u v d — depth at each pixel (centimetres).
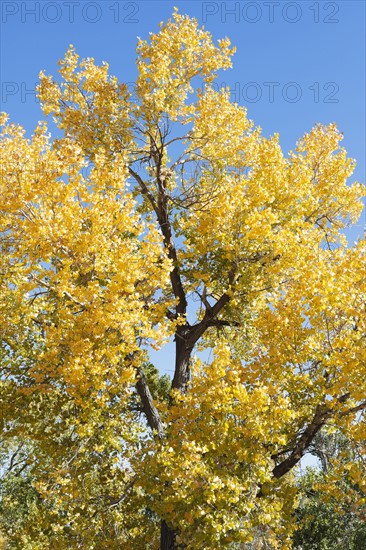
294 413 848
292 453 1031
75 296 912
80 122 1208
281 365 928
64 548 1020
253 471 827
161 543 1066
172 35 1192
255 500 821
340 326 945
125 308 865
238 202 1080
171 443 855
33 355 1038
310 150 1311
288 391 945
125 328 848
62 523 1051
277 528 880
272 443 893
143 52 1173
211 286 1243
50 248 873
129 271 873
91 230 901
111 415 1002
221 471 806
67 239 885
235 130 1241
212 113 1212
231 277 1174
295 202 1189
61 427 1089
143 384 1193
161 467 837
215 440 844
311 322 925
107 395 891
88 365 841
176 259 1270
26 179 897
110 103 1177
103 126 1199
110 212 911
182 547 937
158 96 1130
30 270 887
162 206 1300
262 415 837
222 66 1212
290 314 959
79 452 1060
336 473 939
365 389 863
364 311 907
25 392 963
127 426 1035
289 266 1058
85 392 869
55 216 875
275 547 933
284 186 1159
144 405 1188
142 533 1144
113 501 1109
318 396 924
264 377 927
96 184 936
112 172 950
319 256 962
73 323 884
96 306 865
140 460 909
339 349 923
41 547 1065
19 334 1004
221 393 844
